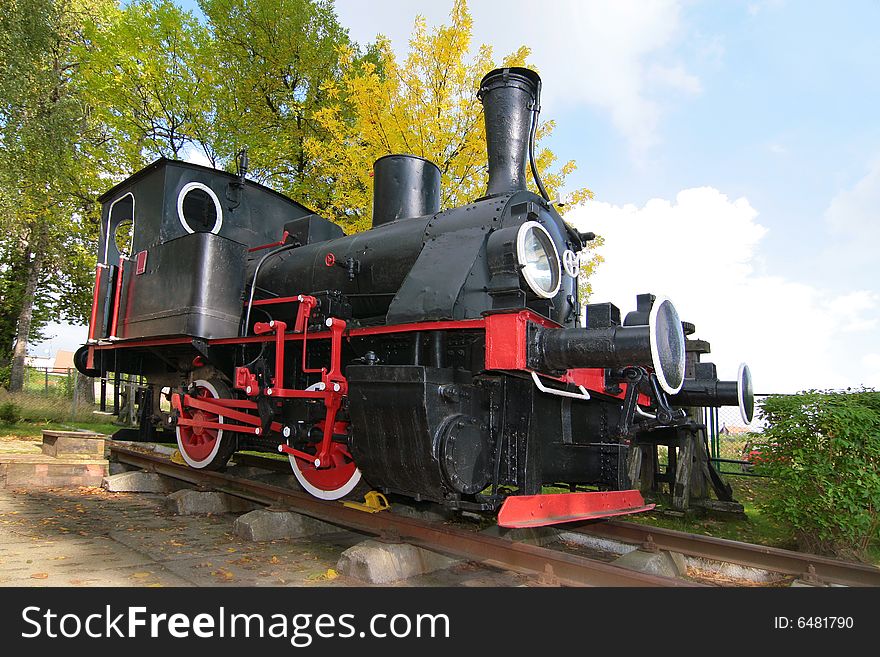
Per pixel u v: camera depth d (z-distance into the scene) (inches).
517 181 174.4
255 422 192.5
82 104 553.3
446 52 338.6
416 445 124.6
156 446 302.4
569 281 180.4
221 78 509.0
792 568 142.6
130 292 237.9
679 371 121.2
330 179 443.2
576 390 147.3
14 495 228.7
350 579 132.0
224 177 250.8
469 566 148.3
